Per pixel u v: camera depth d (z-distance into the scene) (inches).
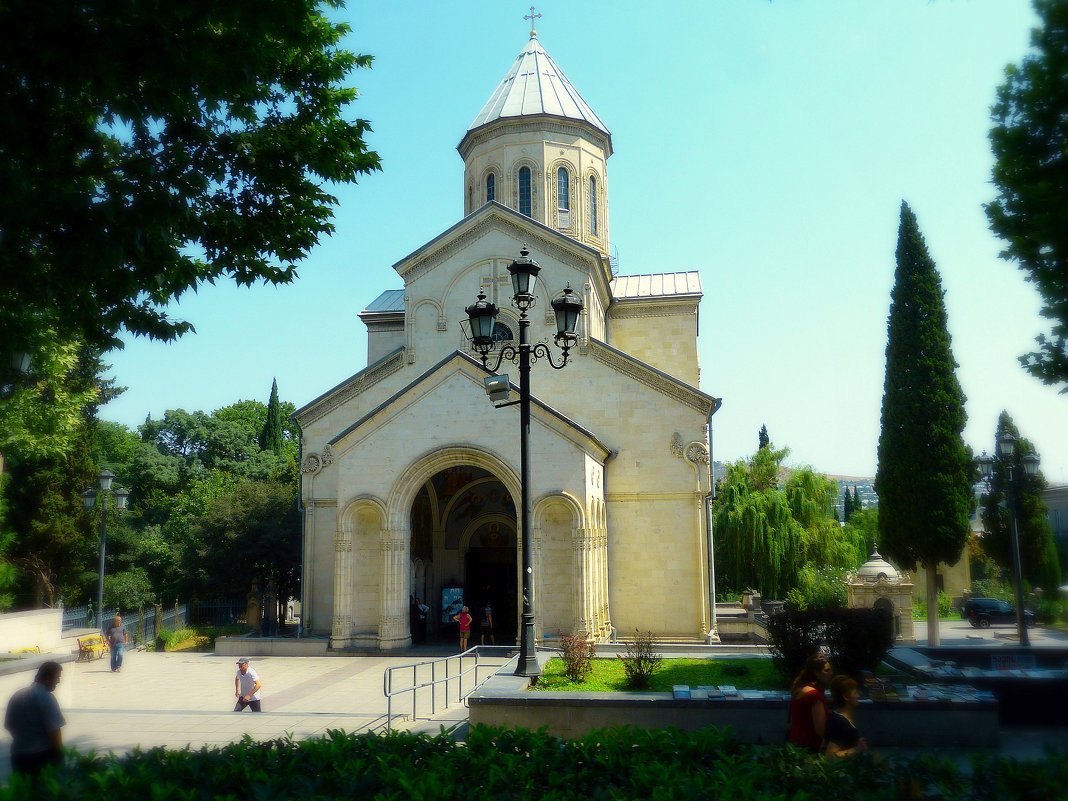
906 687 526.3
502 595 1315.2
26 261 359.3
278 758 303.6
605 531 1167.0
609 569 1182.9
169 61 332.5
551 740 320.8
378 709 711.1
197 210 418.6
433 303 1285.7
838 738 351.9
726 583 1792.6
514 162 1444.4
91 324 415.5
